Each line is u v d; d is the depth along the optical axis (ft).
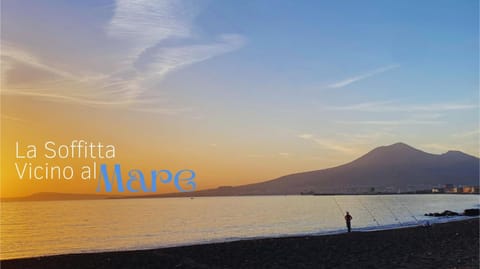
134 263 84.07
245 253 94.12
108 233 190.29
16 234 189.37
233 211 407.23
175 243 141.49
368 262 80.12
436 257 82.53
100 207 583.99
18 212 429.79
